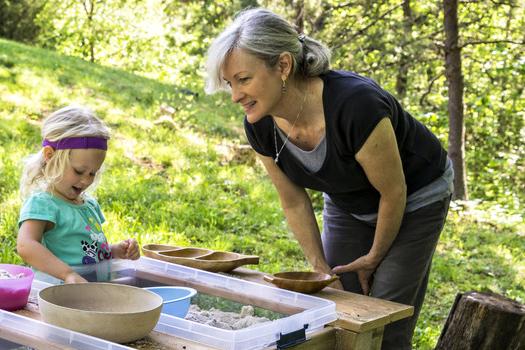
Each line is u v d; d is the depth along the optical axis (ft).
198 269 7.82
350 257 9.12
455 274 20.51
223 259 8.88
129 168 23.91
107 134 7.64
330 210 9.30
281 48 7.33
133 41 51.47
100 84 35.32
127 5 52.70
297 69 7.60
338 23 32.94
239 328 6.51
